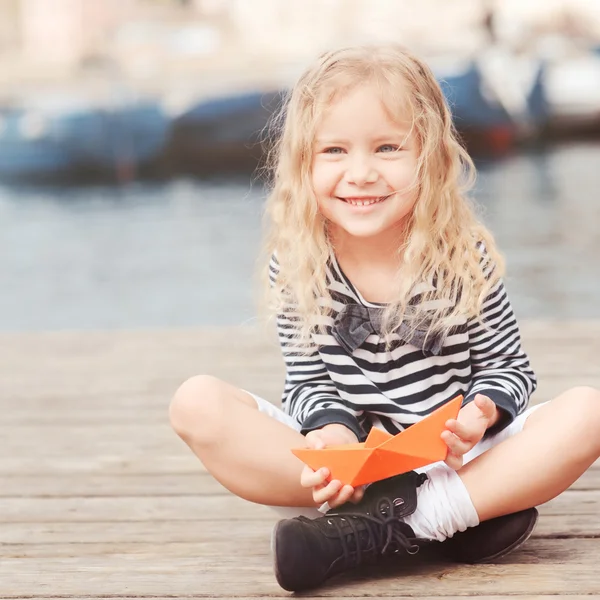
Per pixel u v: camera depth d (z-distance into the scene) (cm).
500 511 175
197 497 238
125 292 816
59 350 438
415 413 186
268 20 2652
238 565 190
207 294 788
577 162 1752
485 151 1828
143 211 1438
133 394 355
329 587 174
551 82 2103
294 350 193
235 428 179
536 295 705
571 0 2248
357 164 179
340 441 175
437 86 191
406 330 184
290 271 191
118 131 1833
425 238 185
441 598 167
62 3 2600
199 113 1825
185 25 2608
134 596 176
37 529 218
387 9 2530
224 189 1670
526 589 170
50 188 1825
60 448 288
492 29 2194
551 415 176
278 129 204
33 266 987
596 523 205
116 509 231
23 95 2131
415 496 174
